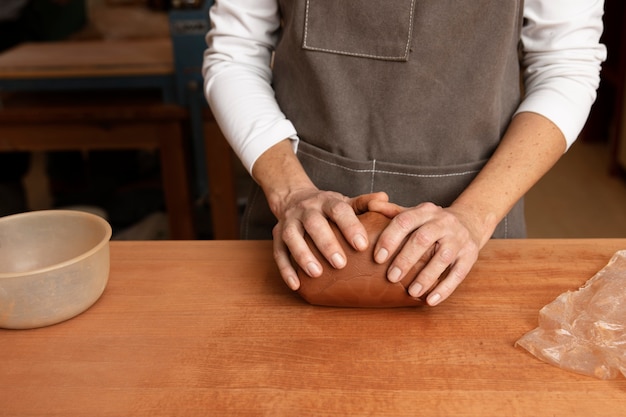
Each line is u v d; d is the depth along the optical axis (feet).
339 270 2.73
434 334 2.62
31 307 2.67
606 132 13.26
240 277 3.10
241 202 9.37
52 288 2.67
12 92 8.61
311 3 3.52
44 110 7.73
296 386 2.34
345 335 2.63
